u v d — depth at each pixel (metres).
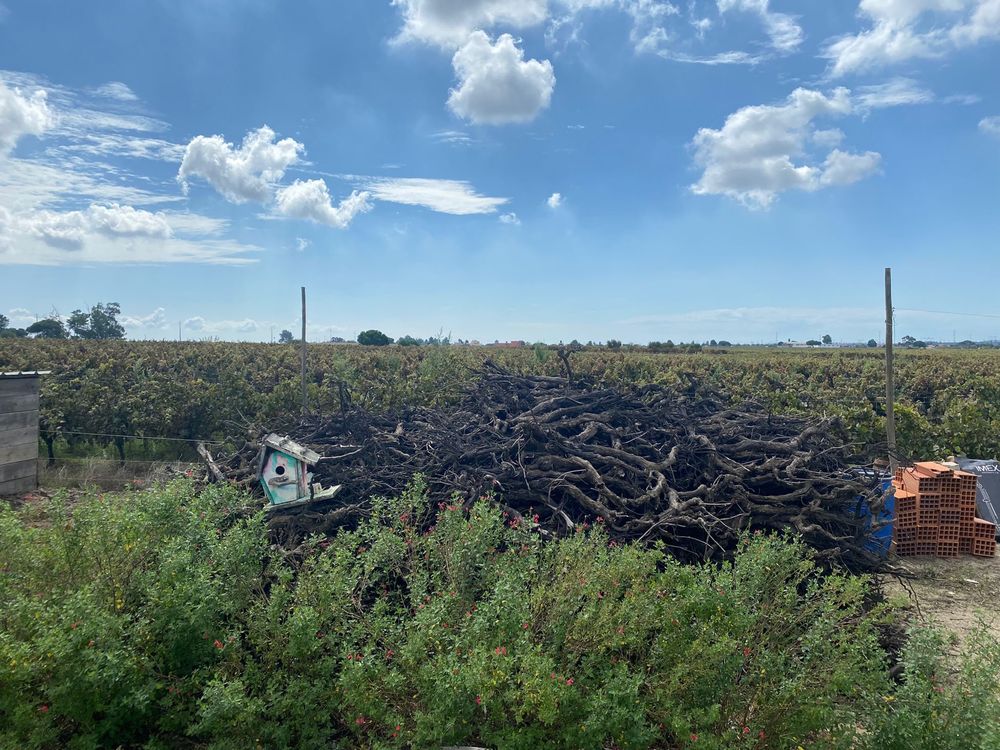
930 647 3.93
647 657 4.13
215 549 4.54
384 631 4.34
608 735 3.86
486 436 8.30
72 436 13.93
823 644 4.01
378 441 8.09
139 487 10.82
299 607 4.22
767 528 6.58
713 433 8.33
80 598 3.88
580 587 4.18
